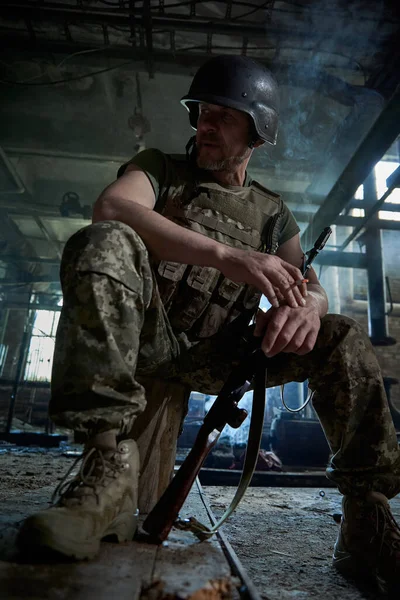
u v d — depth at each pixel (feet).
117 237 3.36
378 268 24.82
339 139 18.52
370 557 3.78
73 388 3.07
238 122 4.56
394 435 3.95
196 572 2.57
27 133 21.24
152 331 3.95
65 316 3.19
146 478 4.34
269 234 4.74
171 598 2.17
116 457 3.11
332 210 20.20
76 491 2.90
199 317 4.40
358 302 30.68
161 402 4.45
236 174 4.76
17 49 16.30
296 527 6.34
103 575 2.37
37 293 32.35
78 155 21.45
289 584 3.70
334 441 4.14
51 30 16.65
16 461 11.89
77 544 2.52
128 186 4.10
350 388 4.00
